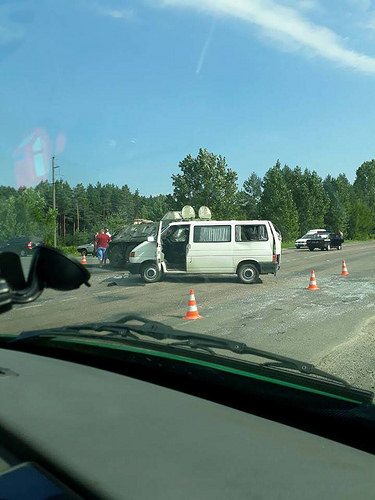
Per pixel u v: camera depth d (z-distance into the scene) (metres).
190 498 1.07
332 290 11.53
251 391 1.89
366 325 7.13
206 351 2.53
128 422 1.50
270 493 1.13
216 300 10.12
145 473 1.16
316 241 33.31
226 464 1.26
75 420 1.49
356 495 1.17
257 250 13.21
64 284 0.75
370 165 71.75
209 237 13.36
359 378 4.45
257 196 51.84
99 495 1.06
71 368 2.16
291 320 7.70
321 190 50.25
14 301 0.70
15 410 1.56
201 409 1.67
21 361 2.29
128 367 2.21
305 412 1.79
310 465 1.31
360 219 56.09
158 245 13.38
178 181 38.19
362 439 1.67
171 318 8.03
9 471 1.13
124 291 11.56
